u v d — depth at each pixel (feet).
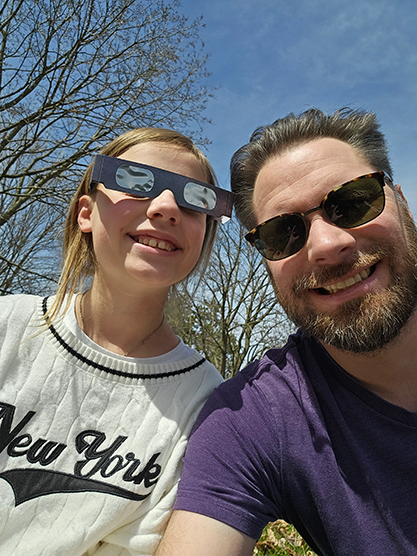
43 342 1.17
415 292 1.11
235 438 1.06
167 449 1.12
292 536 1.77
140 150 1.29
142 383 1.19
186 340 7.16
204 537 0.91
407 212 1.24
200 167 1.36
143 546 1.00
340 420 1.06
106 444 1.10
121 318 1.28
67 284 1.29
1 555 0.97
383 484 0.96
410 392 1.12
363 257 1.10
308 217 1.18
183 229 1.22
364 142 1.26
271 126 1.38
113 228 1.18
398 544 0.91
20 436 1.06
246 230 1.52
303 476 1.03
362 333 1.06
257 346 9.71
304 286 1.16
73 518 1.01
